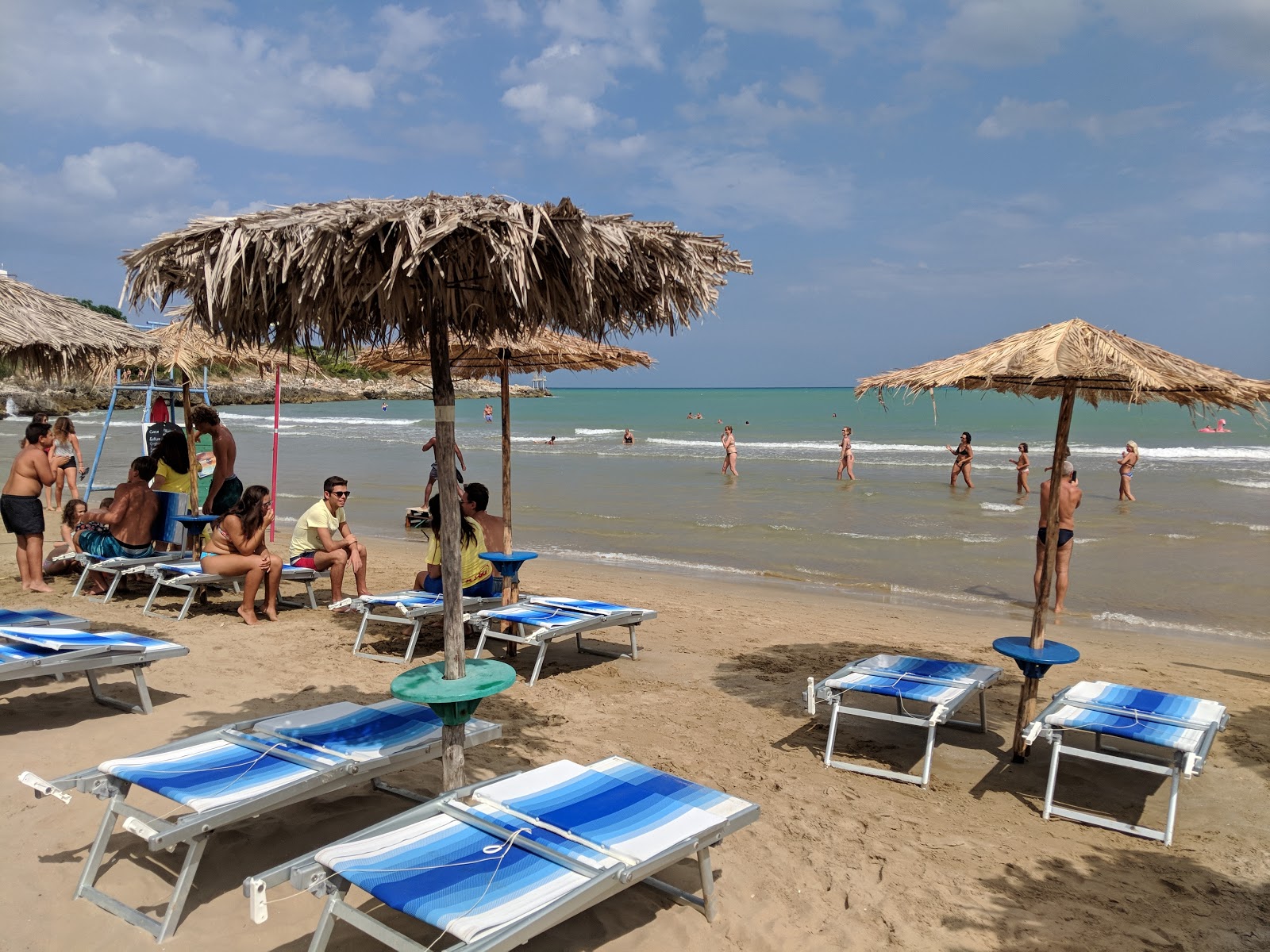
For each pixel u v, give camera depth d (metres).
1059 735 4.50
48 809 4.01
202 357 8.35
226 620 7.79
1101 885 3.78
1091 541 14.24
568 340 6.96
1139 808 4.63
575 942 3.22
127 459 26.50
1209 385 4.24
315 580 9.30
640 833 3.10
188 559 8.69
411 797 4.20
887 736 5.61
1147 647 8.27
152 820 3.16
